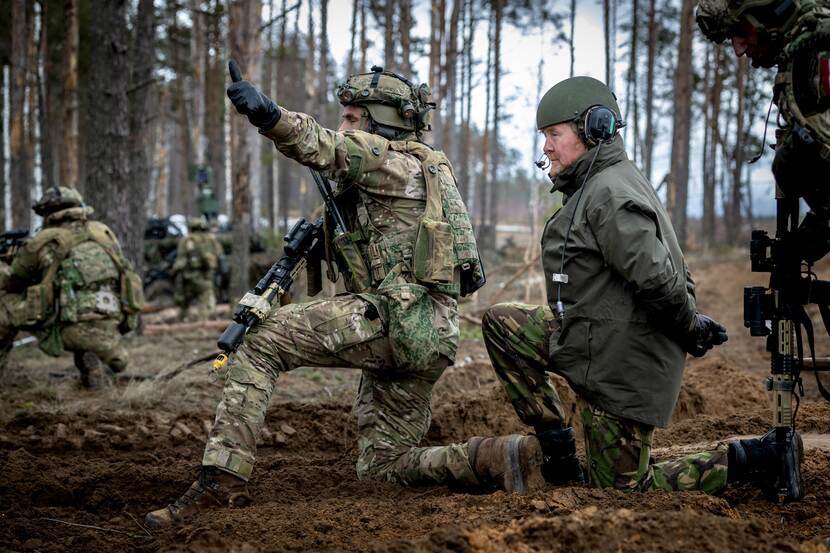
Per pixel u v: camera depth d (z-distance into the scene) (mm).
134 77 12984
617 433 3336
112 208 10688
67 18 12914
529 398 3678
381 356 3787
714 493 3295
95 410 6395
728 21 3062
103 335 7203
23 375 7836
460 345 9789
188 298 14125
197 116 24516
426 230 3730
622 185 3254
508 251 22391
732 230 32062
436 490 3752
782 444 3273
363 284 3844
